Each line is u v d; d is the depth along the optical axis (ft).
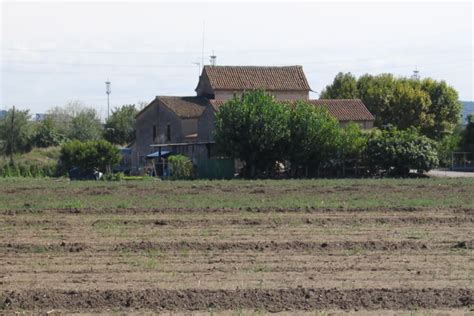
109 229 278.46
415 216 313.53
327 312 158.92
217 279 186.50
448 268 200.75
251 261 211.41
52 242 247.09
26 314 159.02
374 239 250.57
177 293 169.99
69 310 161.99
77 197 408.46
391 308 162.71
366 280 185.37
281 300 166.61
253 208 341.21
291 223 292.81
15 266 205.67
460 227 282.97
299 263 208.13
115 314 158.10
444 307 163.63
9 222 298.15
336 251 227.61
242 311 159.63
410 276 190.39
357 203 360.48
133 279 187.11
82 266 204.95
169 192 441.27
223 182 542.16
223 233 266.36
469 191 444.14
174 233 267.18
